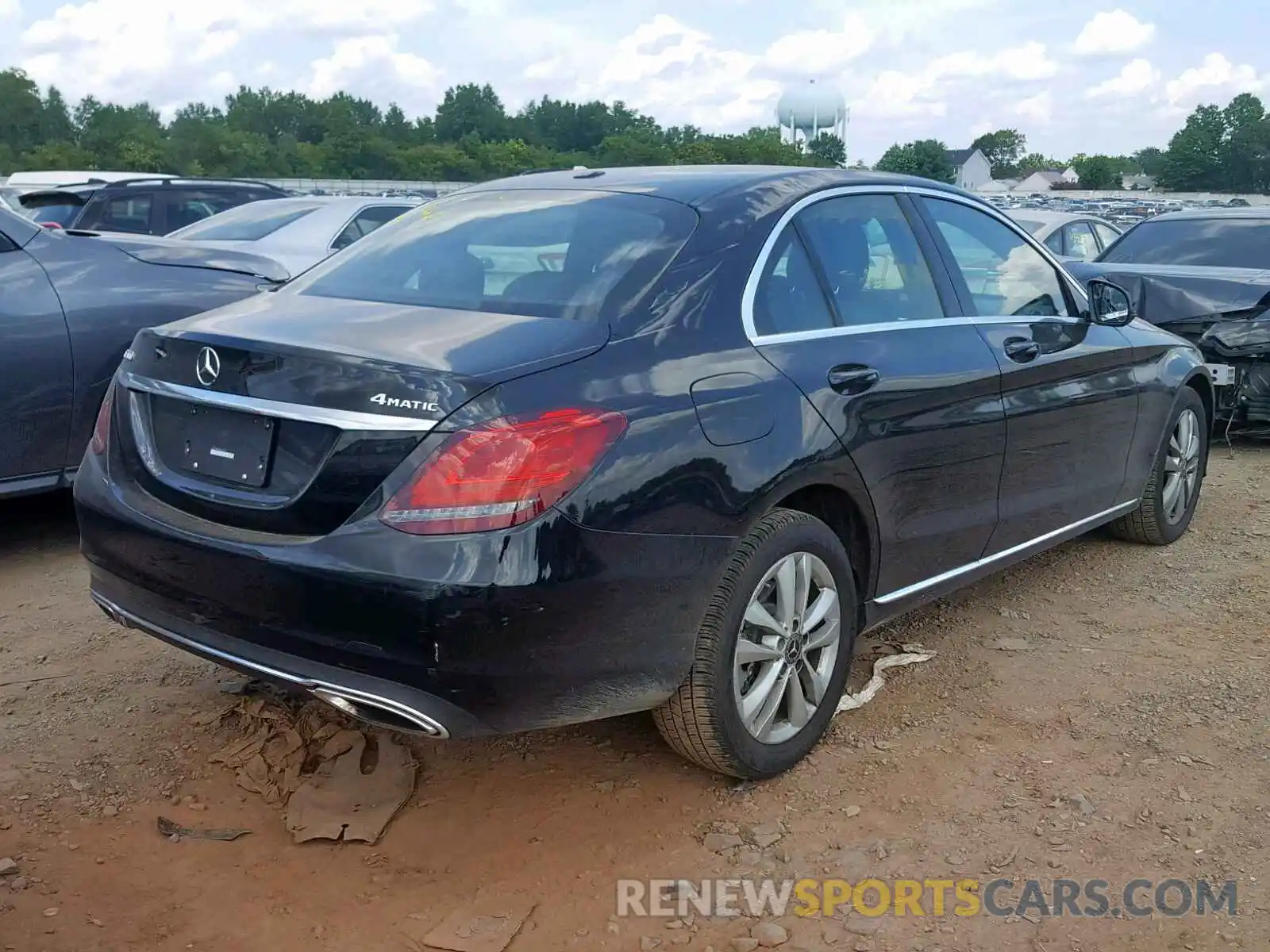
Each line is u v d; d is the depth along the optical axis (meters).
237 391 2.85
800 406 3.19
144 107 91.12
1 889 2.77
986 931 2.69
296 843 3.01
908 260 3.89
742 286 3.24
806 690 3.36
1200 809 3.18
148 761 3.36
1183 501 5.54
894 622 4.52
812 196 3.62
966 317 3.99
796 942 2.65
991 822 3.12
